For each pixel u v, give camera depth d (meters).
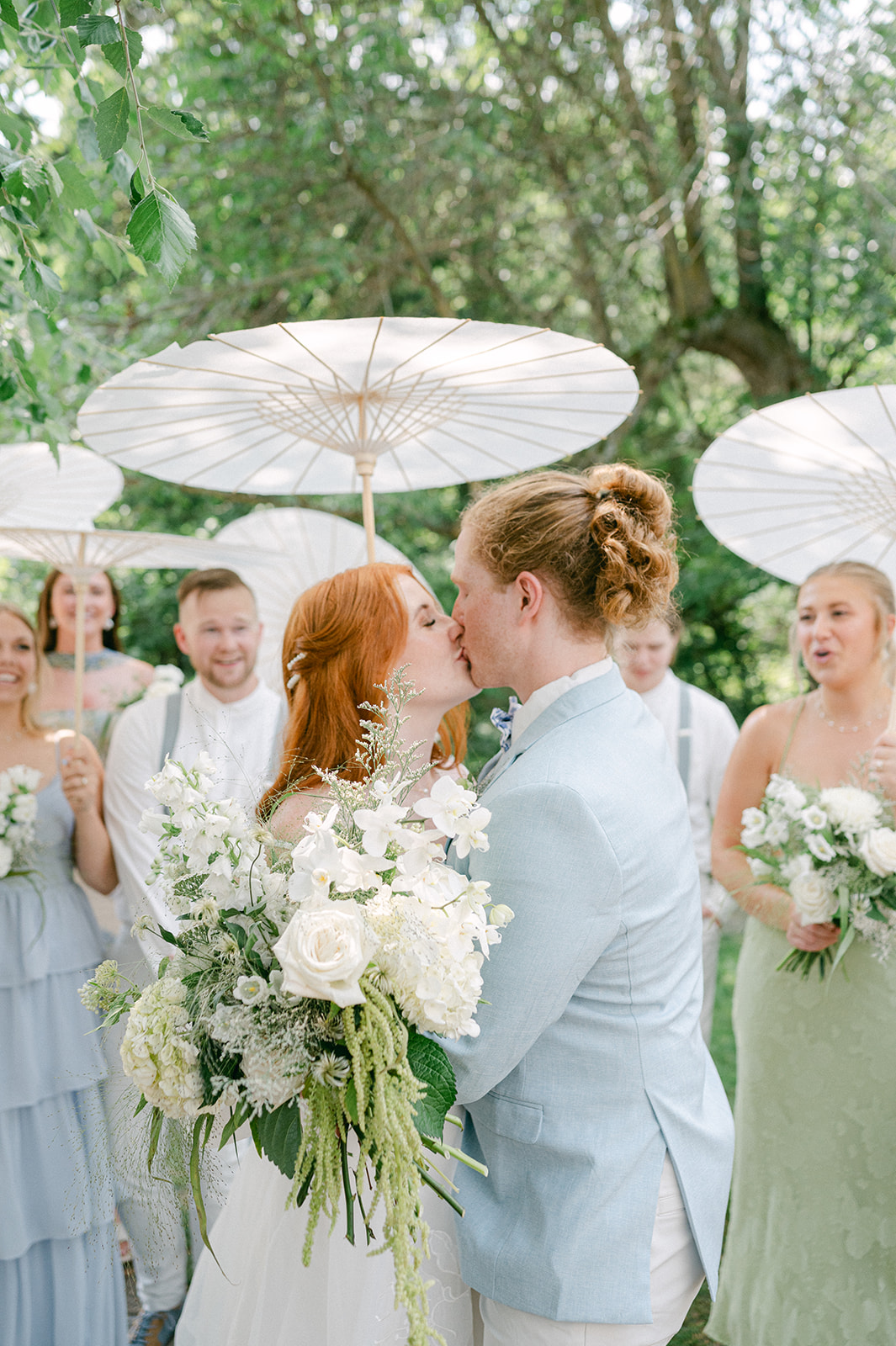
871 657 2.91
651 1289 1.56
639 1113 1.59
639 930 1.58
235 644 3.38
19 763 3.20
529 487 1.78
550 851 1.52
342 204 7.90
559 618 1.74
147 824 1.50
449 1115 1.57
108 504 3.70
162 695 3.46
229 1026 1.35
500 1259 1.58
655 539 1.76
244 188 7.62
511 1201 1.63
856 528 2.85
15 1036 2.70
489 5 7.65
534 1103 1.60
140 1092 1.47
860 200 7.21
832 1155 2.63
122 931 3.31
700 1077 1.69
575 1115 1.58
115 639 4.25
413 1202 1.33
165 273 1.62
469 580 1.79
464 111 7.52
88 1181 1.81
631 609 1.71
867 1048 2.60
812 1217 2.65
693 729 3.59
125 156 2.09
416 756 1.85
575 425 2.31
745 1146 2.84
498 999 1.51
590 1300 1.51
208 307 8.05
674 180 7.58
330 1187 1.34
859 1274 2.58
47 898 2.94
